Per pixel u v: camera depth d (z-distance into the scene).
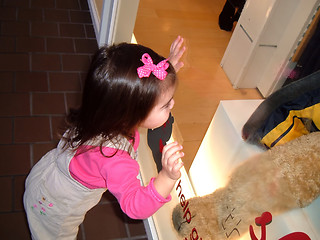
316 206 0.63
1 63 2.03
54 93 1.96
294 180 0.65
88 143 0.91
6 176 1.55
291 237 0.65
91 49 2.33
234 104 1.08
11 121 1.76
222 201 0.92
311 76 0.71
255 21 1.50
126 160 0.87
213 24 2.46
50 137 1.75
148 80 0.78
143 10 2.48
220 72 1.82
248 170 0.81
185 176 1.26
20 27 2.30
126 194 0.85
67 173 0.99
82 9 2.60
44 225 1.10
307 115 0.71
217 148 1.06
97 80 0.80
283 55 1.02
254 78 1.36
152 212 0.85
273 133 0.78
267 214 0.71
